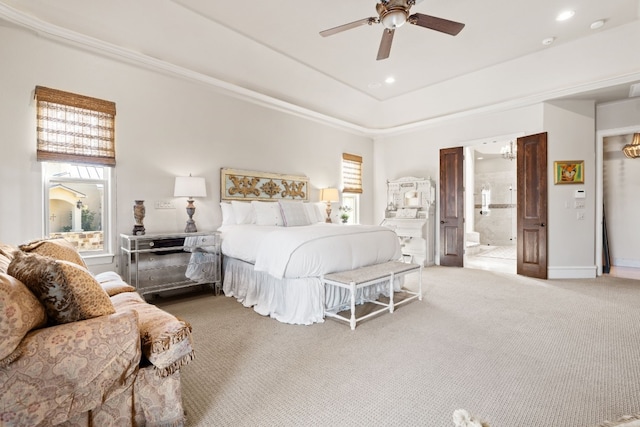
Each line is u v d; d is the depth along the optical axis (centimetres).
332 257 306
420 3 317
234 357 224
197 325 287
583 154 466
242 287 364
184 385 187
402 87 539
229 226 411
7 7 265
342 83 517
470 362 214
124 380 132
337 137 616
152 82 373
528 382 189
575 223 470
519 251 496
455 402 170
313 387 185
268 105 492
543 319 296
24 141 291
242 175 459
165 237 344
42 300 126
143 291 329
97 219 343
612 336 256
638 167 554
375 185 694
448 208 576
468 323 287
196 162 414
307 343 246
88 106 324
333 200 555
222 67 413
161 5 317
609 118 475
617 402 169
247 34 373
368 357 222
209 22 346
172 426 144
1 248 173
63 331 120
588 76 416
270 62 430
